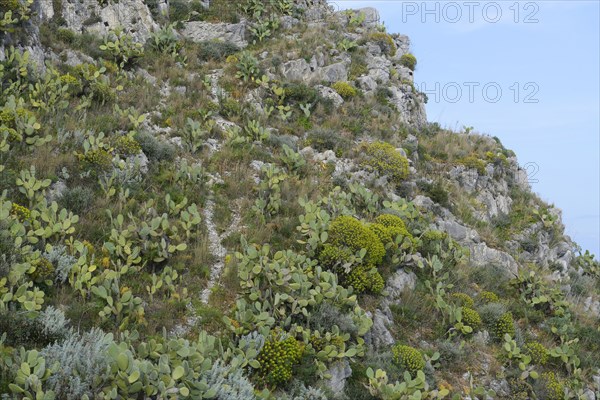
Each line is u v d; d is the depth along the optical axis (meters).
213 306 11.39
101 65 20.98
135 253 11.41
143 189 14.59
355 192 17.44
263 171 16.50
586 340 16.30
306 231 13.91
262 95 22.83
